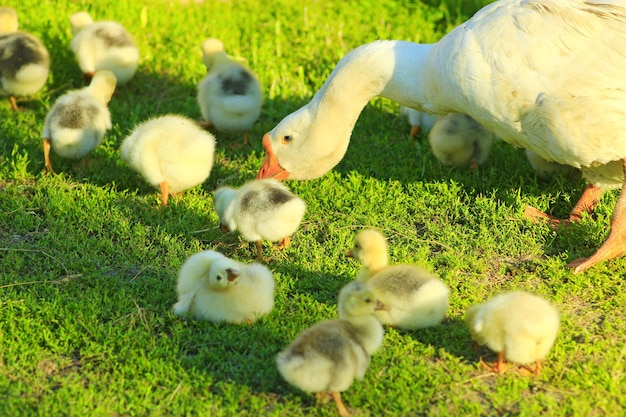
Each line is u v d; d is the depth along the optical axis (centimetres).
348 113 1030
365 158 1180
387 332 796
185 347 778
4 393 712
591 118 879
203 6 1627
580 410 697
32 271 897
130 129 1255
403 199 1062
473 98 930
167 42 1513
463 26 955
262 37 1528
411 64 1002
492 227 997
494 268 930
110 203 1043
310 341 675
